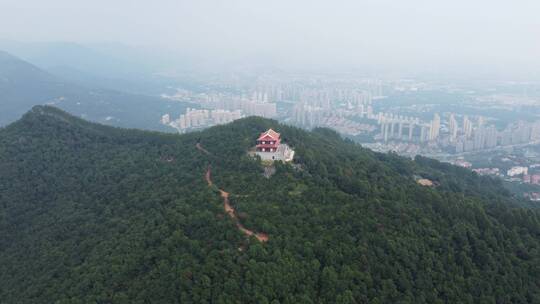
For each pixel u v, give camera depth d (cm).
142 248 7262
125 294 6562
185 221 7569
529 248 8406
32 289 7356
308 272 6700
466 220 8731
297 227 7506
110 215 8850
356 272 6781
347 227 7575
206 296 6197
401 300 6631
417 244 7544
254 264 6556
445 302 6956
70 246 8244
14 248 8775
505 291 7338
